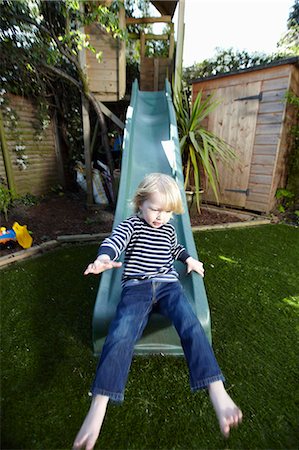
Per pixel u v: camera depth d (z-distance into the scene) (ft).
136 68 16.15
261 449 2.85
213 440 2.93
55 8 10.26
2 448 2.82
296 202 11.68
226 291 5.72
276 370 3.80
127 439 2.92
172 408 3.27
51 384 3.57
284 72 9.46
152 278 3.68
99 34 10.20
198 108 10.29
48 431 2.99
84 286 5.87
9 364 3.87
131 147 8.52
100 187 12.03
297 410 3.24
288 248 8.04
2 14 8.76
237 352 4.11
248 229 9.71
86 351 4.12
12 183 11.02
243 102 10.77
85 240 8.50
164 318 3.83
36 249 7.57
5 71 10.18
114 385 2.71
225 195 12.17
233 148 11.46
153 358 4.01
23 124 11.56
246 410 3.23
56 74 11.18
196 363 2.86
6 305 5.19
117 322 3.19
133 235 3.89
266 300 5.43
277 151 10.25
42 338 4.37
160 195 3.77
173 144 8.42
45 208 11.51
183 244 5.16
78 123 13.92
